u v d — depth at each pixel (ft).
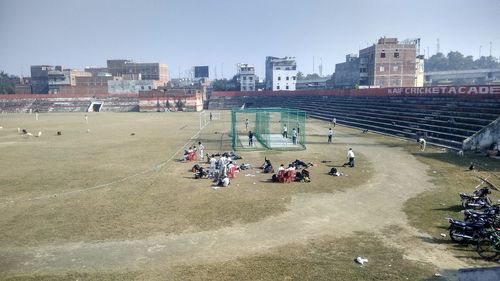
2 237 55.31
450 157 111.24
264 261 46.70
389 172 94.32
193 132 193.36
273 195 75.10
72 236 55.42
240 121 263.08
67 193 78.54
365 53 379.14
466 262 45.78
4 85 540.52
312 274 43.24
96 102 430.20
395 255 47.91
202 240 53.47
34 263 47.14
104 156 123.13
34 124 247.29
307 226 58.44
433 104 177.37
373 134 173.27
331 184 83.41
